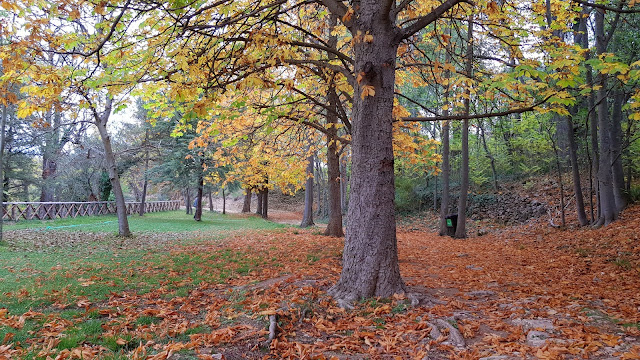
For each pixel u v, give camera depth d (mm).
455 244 12977
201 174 22266
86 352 3109
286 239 13094
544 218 15477
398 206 24906
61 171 22641
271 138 12445
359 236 5020
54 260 8344
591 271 7188
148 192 41281
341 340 3699
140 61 5754
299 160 13898
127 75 5812
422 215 23078
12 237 11883
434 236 16109
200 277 6746
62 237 12648
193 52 5492
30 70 4902
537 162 20453
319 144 16031
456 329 3820
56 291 5305
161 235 14898
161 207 32906
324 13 8258
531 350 3271
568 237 11414
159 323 4121
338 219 14180
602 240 9781
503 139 20406
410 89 16234
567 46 5793
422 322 3975
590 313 4273
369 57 5012
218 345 3451
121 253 9719
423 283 6324
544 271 7504
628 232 9656
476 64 7930
